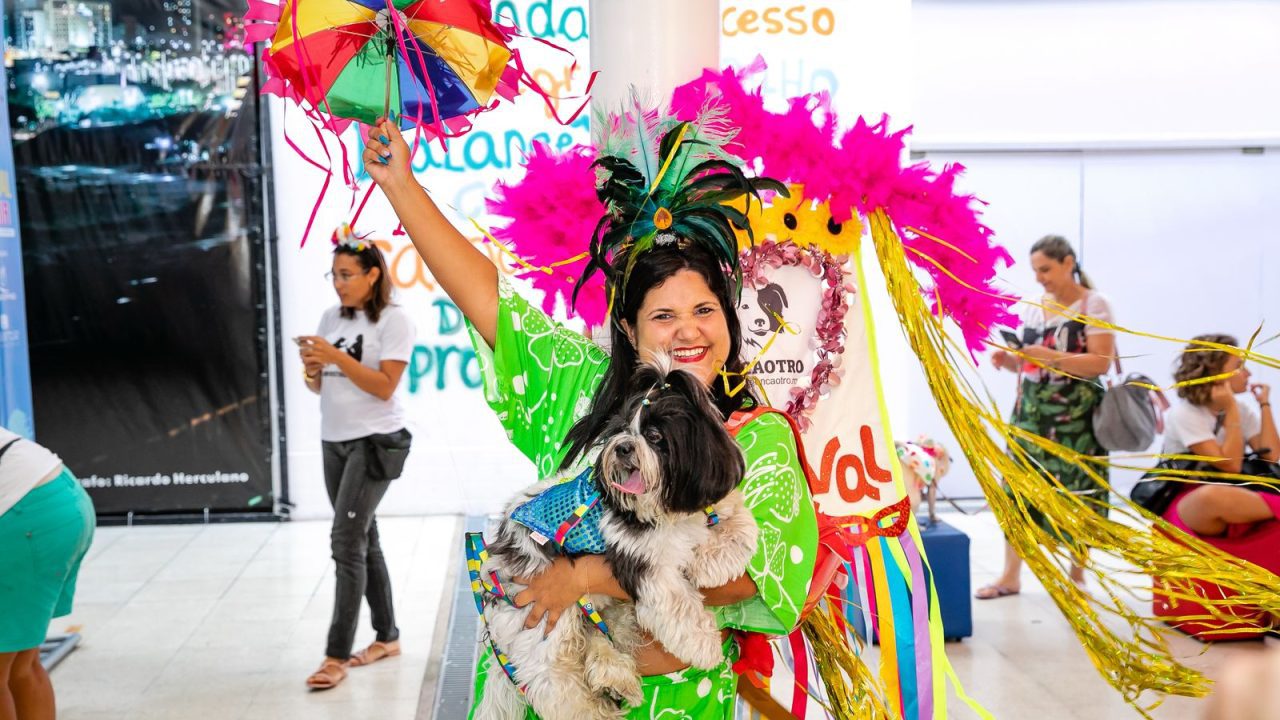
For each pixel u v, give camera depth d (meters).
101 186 7.04
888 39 6.21
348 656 4.63
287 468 7.36
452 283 2.20
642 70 2.68
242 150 7.09
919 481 5.02
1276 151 7.66
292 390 7.31
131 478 7.27
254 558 6.50
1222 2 7.51
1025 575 6.14
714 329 1.98
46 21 6.91
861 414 2.78
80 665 4.82
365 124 2.33
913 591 2.77
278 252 7.17
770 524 1.87
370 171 2.16
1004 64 7.50
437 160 6.79
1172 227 7.70
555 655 1.81
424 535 6.89
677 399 1.75
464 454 7.34
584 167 2.58
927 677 2.74
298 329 7.25
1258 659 1.17
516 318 2.18
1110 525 2.60
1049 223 7.66
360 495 4.62
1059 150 7.59
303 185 7.12
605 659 1.83
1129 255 7.71
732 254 2.05
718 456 1.72
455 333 7.22
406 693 4.48
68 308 7.09
